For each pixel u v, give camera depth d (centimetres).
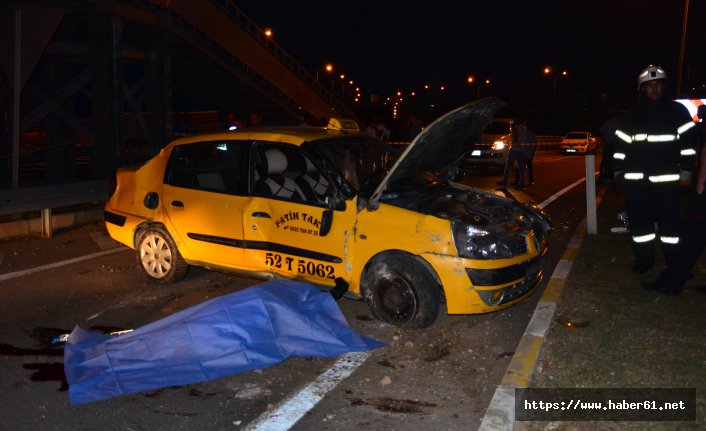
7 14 898
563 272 648
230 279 662
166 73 1471
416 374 430
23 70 910
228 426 362
